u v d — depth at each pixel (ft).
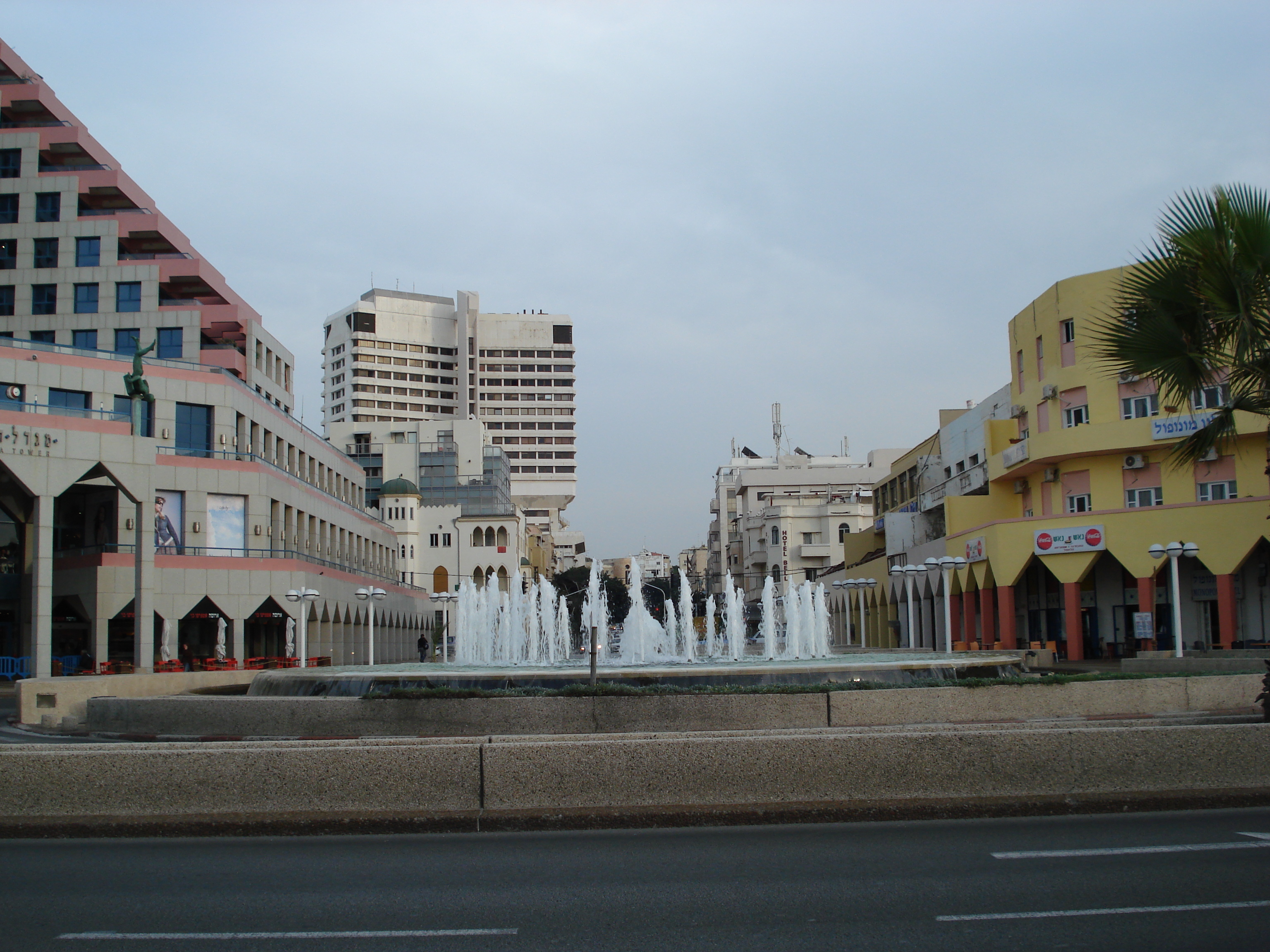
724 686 60.95
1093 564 137.39
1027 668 77.30
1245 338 45.57
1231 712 58.29
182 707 64.75
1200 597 133.18
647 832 34.37
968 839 32.48
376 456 382.22
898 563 203.62
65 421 140.15
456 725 56.59
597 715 55.67
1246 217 44.88
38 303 212.84
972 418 188.85
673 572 440.86
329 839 33.99
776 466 457.27
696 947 22.58
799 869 29.04
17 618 165.68
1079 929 23.41
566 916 24.93
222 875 29.32
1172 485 135.95
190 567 165.48
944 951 22.11
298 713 59.67
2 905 26.40
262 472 177.58
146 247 231.30
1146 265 47.55
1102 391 139.85
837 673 67.82
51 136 220.43
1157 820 34.88
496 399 604.49
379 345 574.56
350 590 209.97
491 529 361.51
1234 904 25.08
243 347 236.43
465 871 29.37
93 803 35.45
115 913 25.61
